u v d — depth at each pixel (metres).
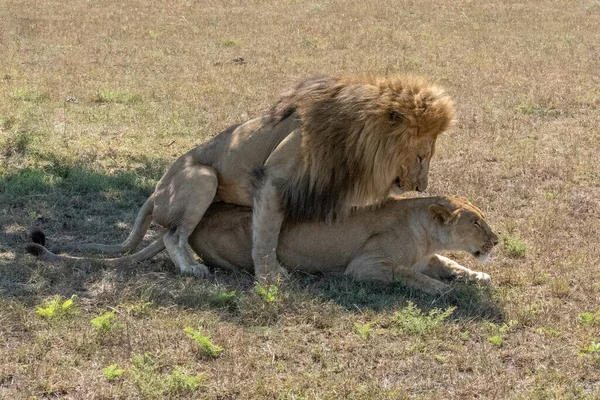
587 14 37.75
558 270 11.02
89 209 13.33
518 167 15.94
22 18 32.88
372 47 29.55
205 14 36.16
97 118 18.72
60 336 8.66
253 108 20.20
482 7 38.91
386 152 9.94
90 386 7.68
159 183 11.18
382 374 8.13
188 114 19.41
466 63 26.80
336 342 8.74
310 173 10.29
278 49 28.78
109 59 26.16
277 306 9.41
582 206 13.92
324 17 36.09
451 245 10.70
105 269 10.79
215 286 10.07
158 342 8.54
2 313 8.99
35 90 20.89
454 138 17.89
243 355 8.38
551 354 8.54
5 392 7.55
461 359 8.35
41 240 10.95
